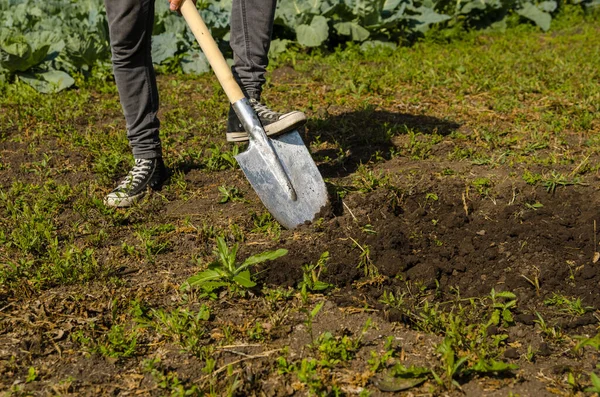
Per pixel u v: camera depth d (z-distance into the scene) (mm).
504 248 3346
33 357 2639
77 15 7406
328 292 3016
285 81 6473
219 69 3578
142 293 2986
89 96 6016
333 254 3260
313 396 2408
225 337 2715
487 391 2443
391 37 8086
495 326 2779
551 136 4762
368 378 2486
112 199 3830
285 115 3594
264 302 2902
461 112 5344
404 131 4844
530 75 6430
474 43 8422
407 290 3066
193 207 3832
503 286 3070
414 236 3420
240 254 3262
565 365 2574
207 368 2480
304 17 7449
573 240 3398
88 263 3182
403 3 7980
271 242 3375
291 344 2689
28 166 4461
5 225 3635
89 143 4770
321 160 4355
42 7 7445
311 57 7242
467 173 4098
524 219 3586
